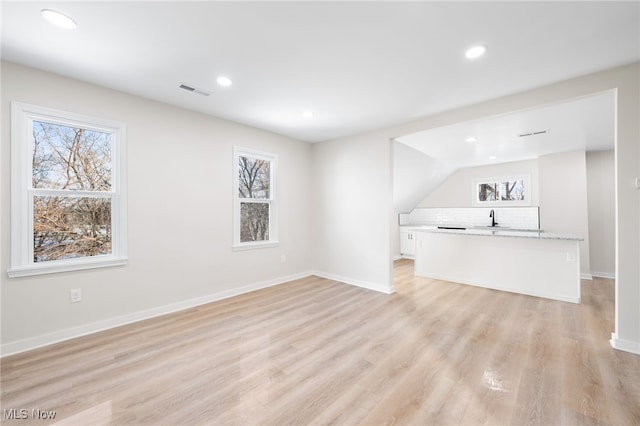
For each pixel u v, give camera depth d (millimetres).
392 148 4051
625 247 2293
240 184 4023
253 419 1562
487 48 2072
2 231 2229
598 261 4996
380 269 4082
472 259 4422
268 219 4410
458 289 4156
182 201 3291
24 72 2312
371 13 1702
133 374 1977
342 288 4191
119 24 1802
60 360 2150
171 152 3195
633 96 2268
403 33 1904
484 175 6391
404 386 1850
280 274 4477
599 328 2744
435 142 4461
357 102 3082
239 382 1894
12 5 1603
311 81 2617
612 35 1905
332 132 4309
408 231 6969
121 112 2824
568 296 3588
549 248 3742
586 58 2197
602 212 4949
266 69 2393
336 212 4676
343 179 4570
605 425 1506
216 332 2668
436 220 7125
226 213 3736
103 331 2668
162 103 3117
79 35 1919
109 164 2818
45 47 2061
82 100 2592
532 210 5754
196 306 3391
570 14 1701
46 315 2406
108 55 2176
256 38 1963
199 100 3068
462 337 2562
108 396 1746
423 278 4863
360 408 1648
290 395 1764
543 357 2199
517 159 5762
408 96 2930
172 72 2445
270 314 3133
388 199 4016
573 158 4961
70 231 2602
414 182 6137
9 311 2246
